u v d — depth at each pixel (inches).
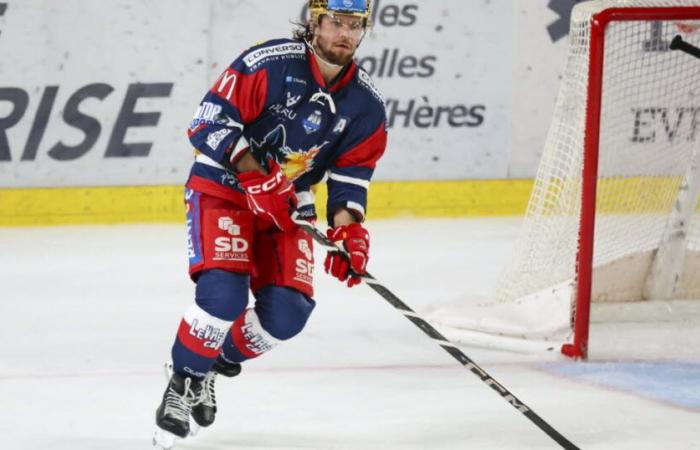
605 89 566.6
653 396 406.3
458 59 845.8
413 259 697.0
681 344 500.7
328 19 315.3
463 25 843.4
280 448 338.6
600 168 573.3
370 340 498.9
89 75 791.1
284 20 822.5
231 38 814.5
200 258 322.3
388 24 832.3
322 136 334.0
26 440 348.5
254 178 315.6
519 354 480.4
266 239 334.3
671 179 560.7
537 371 447.2
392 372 442.3
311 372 440.8
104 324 530.3
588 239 464.1
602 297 557.6
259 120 327.9
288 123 328.2
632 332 524.7
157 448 339.0
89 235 765.9
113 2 788.6
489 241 756.6
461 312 517.0
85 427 364.2
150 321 536.7
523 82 857.5
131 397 403.2
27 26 777.6
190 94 810.8
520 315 504.7
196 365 322.0
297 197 350.0
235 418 374.0
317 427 361.7
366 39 830.5
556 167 520.1
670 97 562.3
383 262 687.7
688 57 558.3
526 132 863.1
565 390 413.4
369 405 390.0
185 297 591.8
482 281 635.5
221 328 319.6
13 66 779.4
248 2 814.5
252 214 330.0
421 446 338.6
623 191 572.1
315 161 344.5
